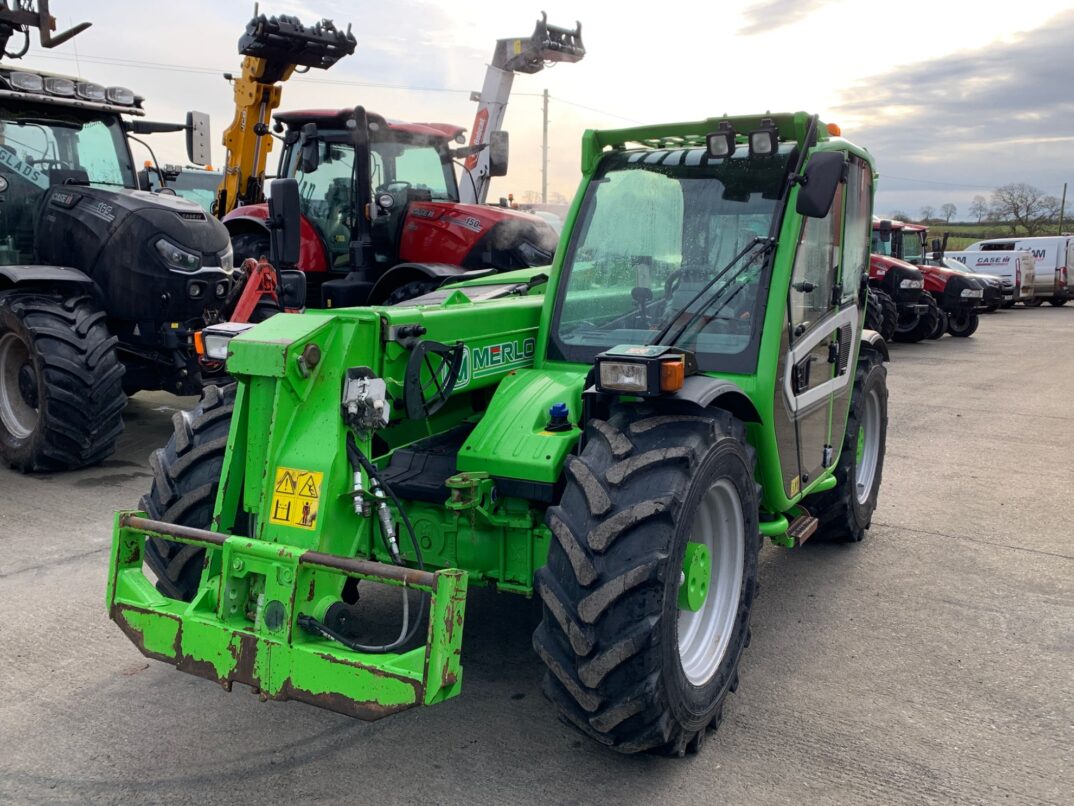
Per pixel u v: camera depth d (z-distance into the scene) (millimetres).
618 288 3578
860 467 5148
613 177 3678
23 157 6801
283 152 9086
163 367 6812
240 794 2705
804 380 3703
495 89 10820
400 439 3371
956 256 25391
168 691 3305
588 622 2574
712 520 3062
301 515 2639
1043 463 7031
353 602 3869
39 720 3092
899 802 2719
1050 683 3488
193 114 7641
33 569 4410
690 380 2977
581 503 2713
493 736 3045
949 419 8797
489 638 3773
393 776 2807
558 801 2695
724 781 2812
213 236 6695
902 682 3480
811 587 4453
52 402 5836
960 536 5262
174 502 3098
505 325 3545
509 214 8906
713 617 3125
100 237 6395
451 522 3133
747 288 3371
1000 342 16344
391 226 8945
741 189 3465
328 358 2785
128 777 2781
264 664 2498
